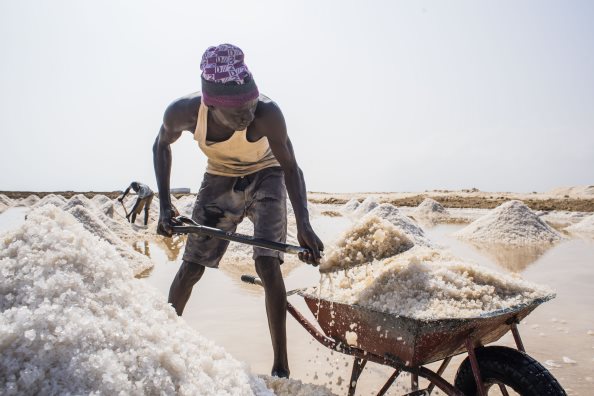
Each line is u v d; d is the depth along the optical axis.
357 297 2.17
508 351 1.95
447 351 1.99
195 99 2.58
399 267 2.21
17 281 1.46
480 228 10.63
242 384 1.64
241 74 2.31
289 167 2.66
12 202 24.11
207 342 1.78
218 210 2.87
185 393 1.40
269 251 2.68
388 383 2.18
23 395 1.21
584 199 29.31
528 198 33.66
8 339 1.26
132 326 1.48
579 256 7.68
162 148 2.86
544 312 4.25
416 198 33.81
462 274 2.23
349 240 2.58
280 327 2.65
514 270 6.41
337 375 2.87
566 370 2.91
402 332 1.93
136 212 7.04
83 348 1.33
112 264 1.67
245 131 2.58
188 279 2.88
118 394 1.26
